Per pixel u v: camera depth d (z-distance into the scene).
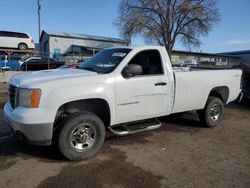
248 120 7.05
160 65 4.99
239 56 63.91
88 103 4.38
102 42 48.50
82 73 4.35
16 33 24.05
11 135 5.21
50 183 3.40
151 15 41.09
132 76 4.54
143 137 5.34
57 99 3.78
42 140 3.79
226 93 6.44
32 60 21.81
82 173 3.69
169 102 5.11
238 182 3.57
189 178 3.64
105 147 4.70
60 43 45.06
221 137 5.50
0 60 20.81
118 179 3.55
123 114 4.51
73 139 4.05
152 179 3.58
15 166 3.86
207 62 52.84
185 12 40.88
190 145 4.96
